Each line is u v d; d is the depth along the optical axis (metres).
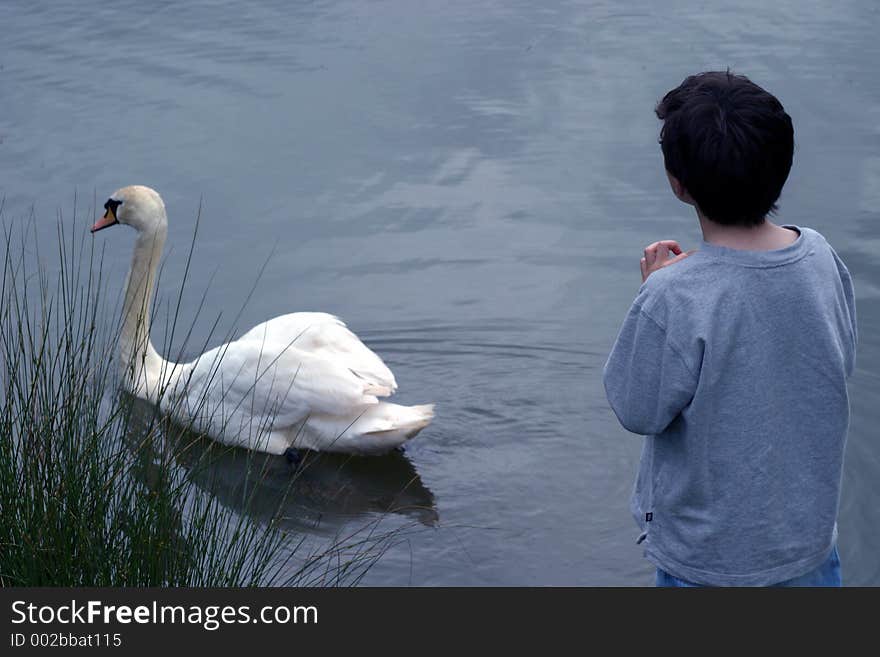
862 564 5.94
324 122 11.91
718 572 3.43
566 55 13.41
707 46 13.48
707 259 3.32
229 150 11.38
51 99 12.48
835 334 3.34
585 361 8.34
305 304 9.05
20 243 9.74
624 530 6.50
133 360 6.75
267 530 5.66
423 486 7.09
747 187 3.28
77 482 5.11
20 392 5.33
